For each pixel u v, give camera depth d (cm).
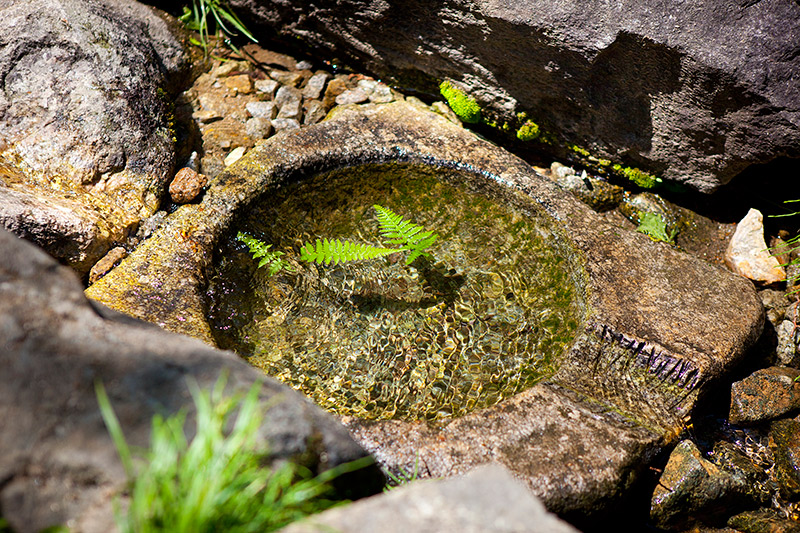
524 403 145
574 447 141
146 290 151
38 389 119
